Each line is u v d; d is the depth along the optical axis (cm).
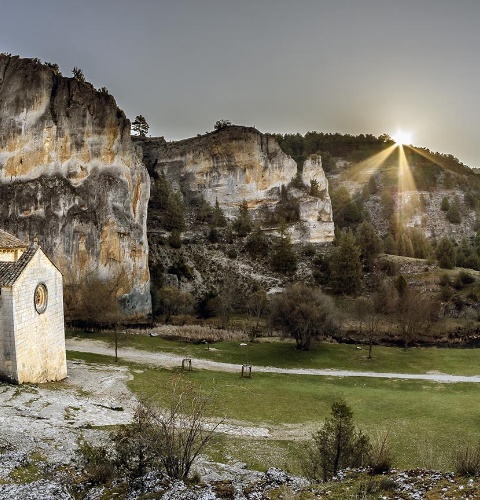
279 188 11481
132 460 1555
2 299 2917
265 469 2078
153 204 10525
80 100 7344
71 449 1839
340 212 14388
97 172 7344
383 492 1207
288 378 4359
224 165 11269
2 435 1939
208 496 1261
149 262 8975
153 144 12294
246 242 10469
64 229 7069
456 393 3941
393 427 2869
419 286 9119
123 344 5438
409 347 6181
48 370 3341
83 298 6588
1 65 7575
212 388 3759
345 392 3853
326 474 1662
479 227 16438
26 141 7131
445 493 1123
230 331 6644
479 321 7700
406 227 15850
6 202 7025
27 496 1296
